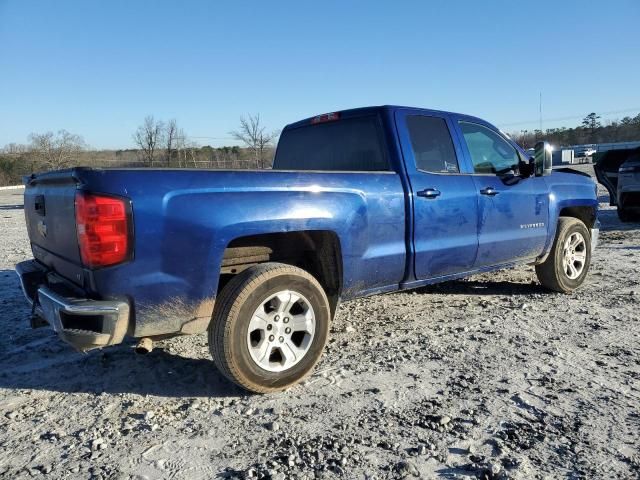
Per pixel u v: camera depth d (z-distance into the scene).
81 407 3.37
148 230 3.00
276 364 3.50
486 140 5.27
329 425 3.04
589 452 2.70
